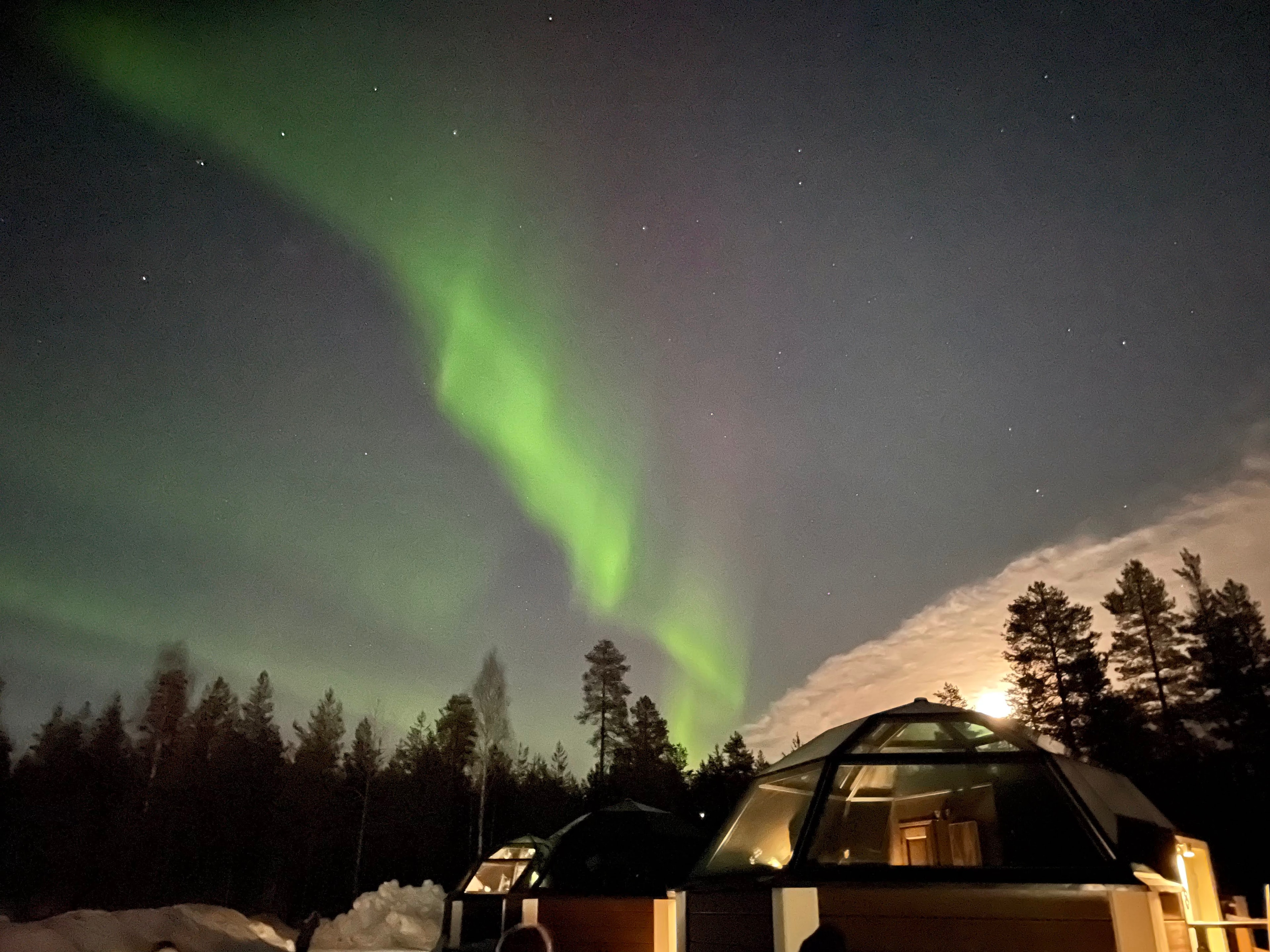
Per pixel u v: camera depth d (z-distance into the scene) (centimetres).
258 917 2212
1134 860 878
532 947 1056
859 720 909
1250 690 2709
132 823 3478
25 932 1134
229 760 3809
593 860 1309
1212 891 1136
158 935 1368
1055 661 3027
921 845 846
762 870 788
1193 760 2727
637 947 1171
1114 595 3056
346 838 3775
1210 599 2897
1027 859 729
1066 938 662
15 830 3198
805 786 873
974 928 676
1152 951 644
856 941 686
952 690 3272
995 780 815
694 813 3984
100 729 3941
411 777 4075
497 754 4184
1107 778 1039
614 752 4147
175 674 4209
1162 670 2917
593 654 4338
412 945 2141
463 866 3909
